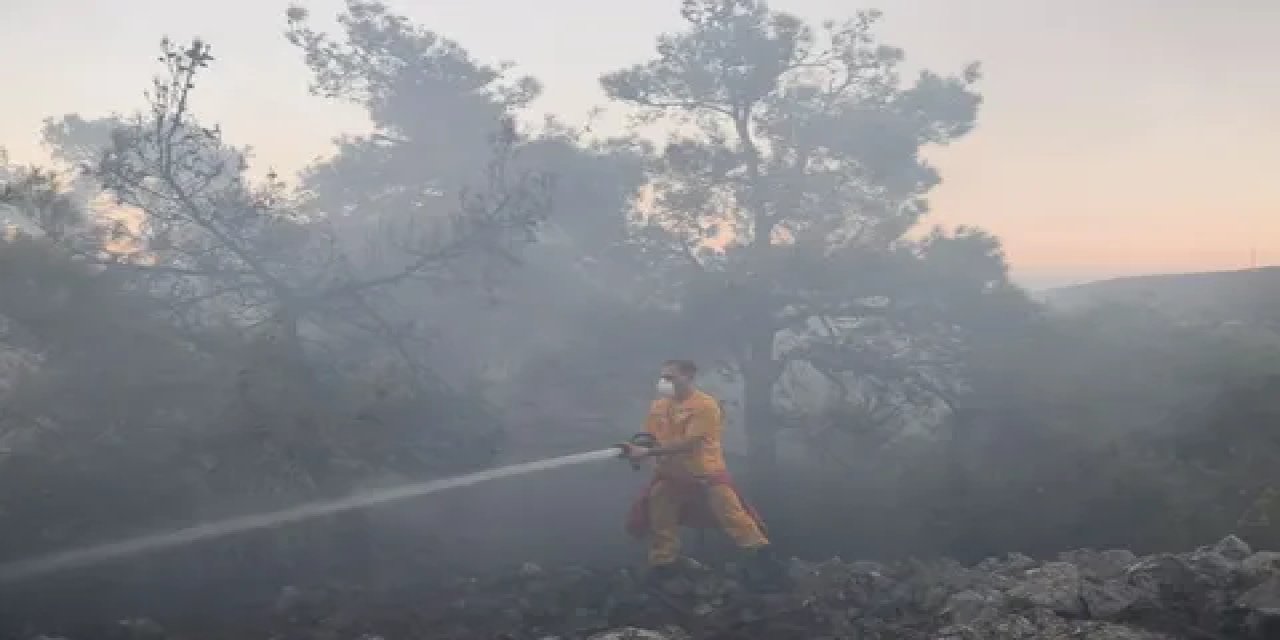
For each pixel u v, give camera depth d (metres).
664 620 6.98
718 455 8.16
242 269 9.48
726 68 14.80
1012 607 6.83
